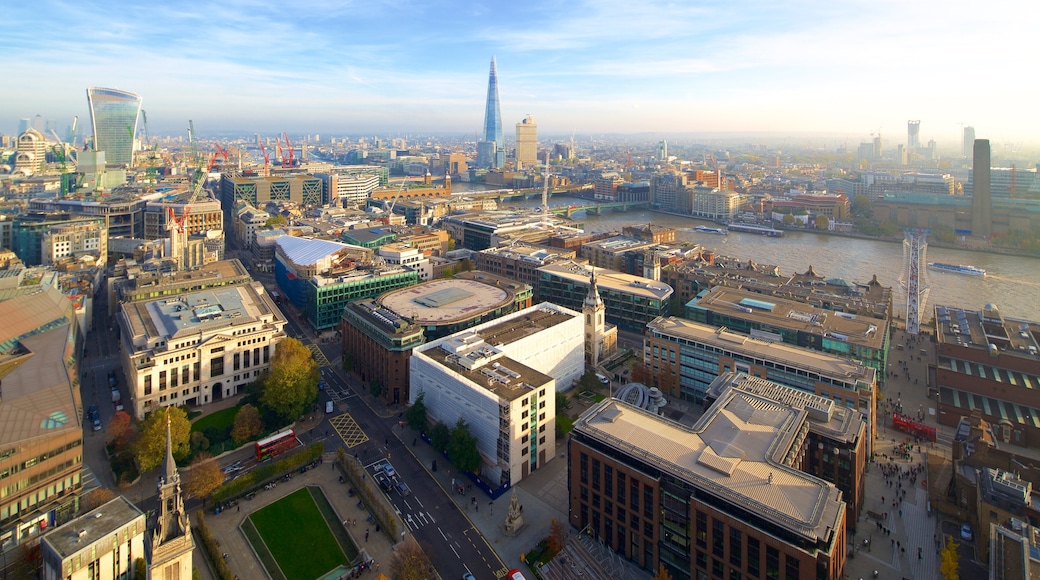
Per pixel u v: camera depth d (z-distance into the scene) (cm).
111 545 14300
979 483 16725
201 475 17950
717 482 14138
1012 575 13250
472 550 16538
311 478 19838
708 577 14225
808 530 12412
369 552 16400
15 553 15650
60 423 17650
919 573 15388
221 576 15138
